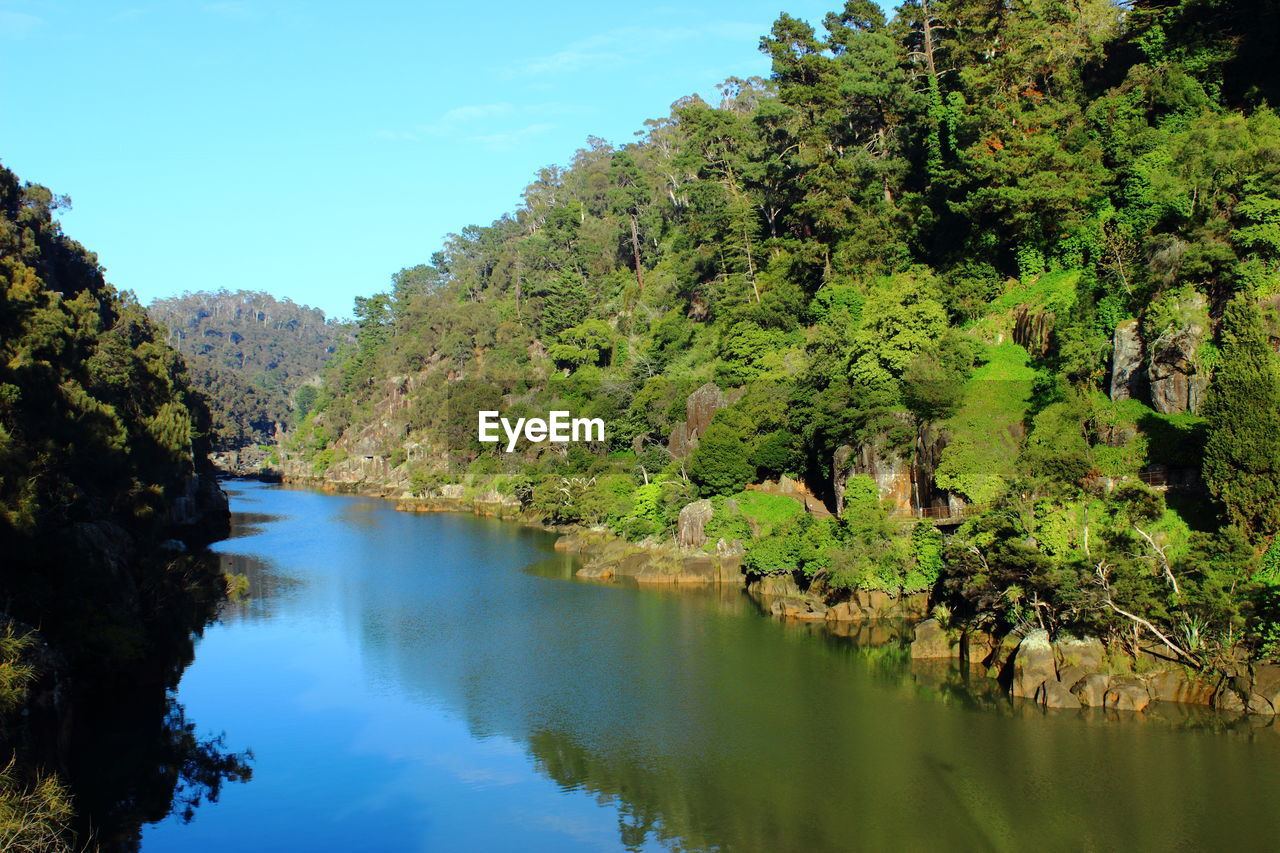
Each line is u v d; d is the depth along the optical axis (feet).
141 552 276.62
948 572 231.50
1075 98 333.62
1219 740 169.99
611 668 224.53
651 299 568.82
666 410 426.51
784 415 346.13
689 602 289.94
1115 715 182.80
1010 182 304.50
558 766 171.01
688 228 495.00
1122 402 244.42
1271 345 218.59
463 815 153.38
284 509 599.57
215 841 145.89
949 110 341.41
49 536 213.05
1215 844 137.28
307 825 150.71
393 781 166.20
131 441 350.84
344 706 202.59
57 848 129.08
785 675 215.51
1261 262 234.38
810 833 144.87
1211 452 201.26
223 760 175.52
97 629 205.98
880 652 229.86
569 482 455.22
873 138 407.64
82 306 361.51
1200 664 183.83
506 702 203.51
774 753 173.27
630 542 358.64
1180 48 307.99
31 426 237.45
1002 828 143.95
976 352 291.17
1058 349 273.54
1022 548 200.44
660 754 174.70
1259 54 294.05
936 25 392.47
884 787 158.51
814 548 275.18
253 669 228.63
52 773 150.10
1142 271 261.85
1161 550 193.98
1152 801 149.48
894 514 274.57
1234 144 268.41
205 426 549.54
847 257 373.61
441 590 316.81
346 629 264.93
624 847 142.51
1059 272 297.33
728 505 330.13
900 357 294.25
